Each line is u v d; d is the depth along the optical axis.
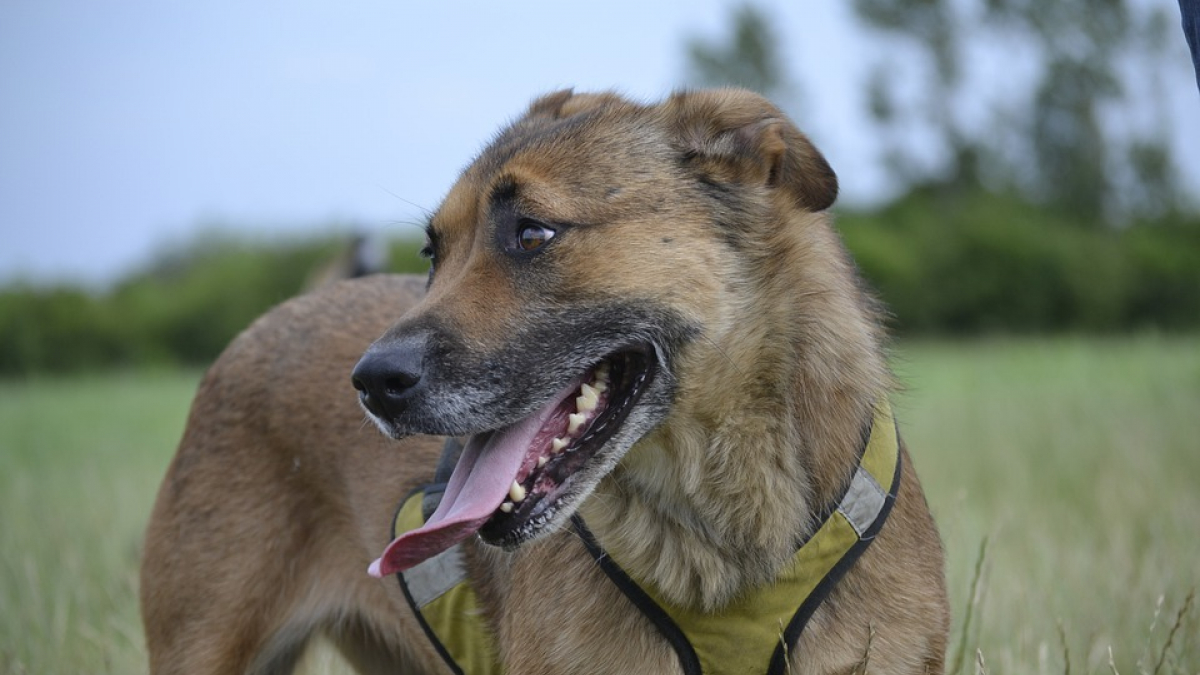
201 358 31.36
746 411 3.75
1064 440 9.29
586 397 3.74
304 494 4.87
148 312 31.52
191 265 36.09
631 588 3.72
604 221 3.75
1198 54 3.95
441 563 4.33
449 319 3.67
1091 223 40.38
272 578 4.84
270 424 4.89
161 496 5.03
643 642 3.75
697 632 3.72
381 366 3.59
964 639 4.39
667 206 3.81
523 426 3.71
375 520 4.62
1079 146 43.16
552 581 3.85
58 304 31.17
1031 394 13.09
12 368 30.75
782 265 3.86
